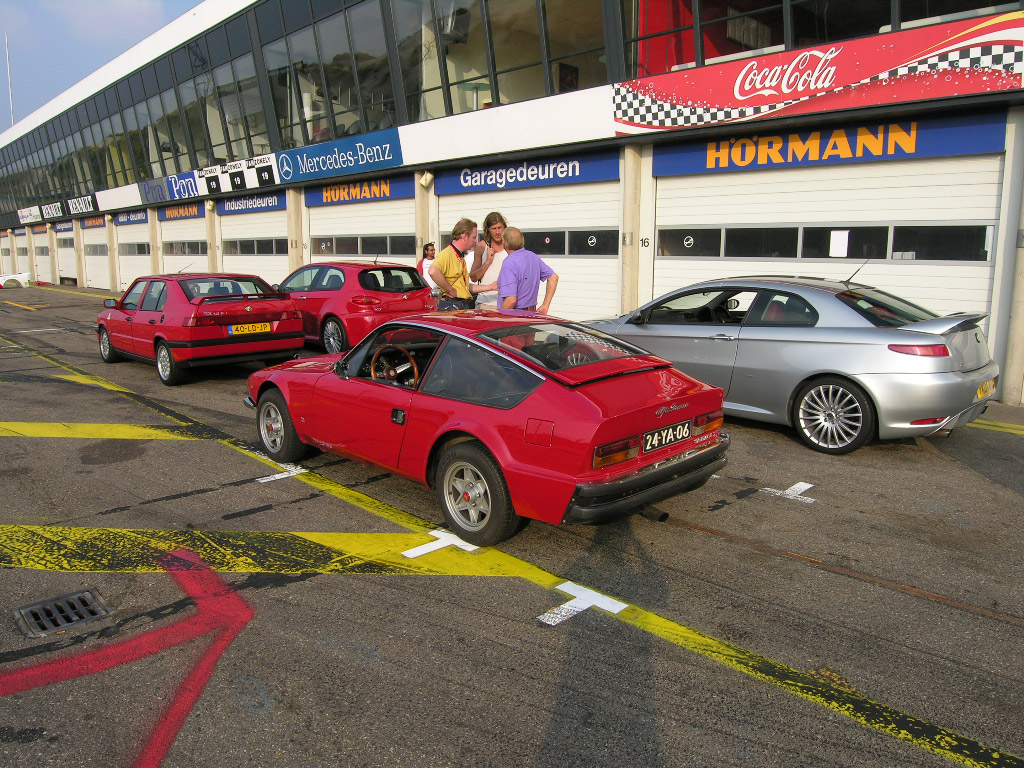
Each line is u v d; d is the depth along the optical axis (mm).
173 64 23875
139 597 3713
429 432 4434
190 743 2605
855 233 9805
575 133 12625
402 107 16188
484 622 3451
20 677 3016
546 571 4008
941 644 3254
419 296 11180
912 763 2490
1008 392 8617
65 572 4000
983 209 8711
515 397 4062
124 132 28531
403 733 2652
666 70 11273
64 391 9266
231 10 20328
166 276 10156
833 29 9422
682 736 2631
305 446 5855
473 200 15250
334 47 17469
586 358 4355
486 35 13820
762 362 6445
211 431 7156
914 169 9211
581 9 12172
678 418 4211
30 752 2557
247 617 3506
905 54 8727
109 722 2727
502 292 7016
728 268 11203
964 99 8398
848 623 3438
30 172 39594
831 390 6105
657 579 3902
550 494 3822
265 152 21156
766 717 2740
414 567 4055
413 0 15195
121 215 31422
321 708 2803
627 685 2947
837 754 2533
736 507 4973
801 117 9773
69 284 38500
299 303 11398
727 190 11078
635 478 3883
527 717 2742
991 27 8070
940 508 4941
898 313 6152
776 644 3258
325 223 19625
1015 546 4316
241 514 4879
